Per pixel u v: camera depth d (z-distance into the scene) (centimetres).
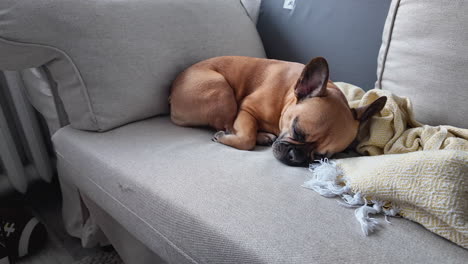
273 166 102
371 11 143
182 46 137
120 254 127
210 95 125
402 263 65
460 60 106
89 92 112
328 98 110
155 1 133
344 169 94
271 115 129
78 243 146
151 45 126
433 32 112
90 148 108
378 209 81
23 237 134
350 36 150
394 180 79
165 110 137
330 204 84
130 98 120
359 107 115
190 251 80
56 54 108
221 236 74
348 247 69
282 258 67
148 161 98
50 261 136
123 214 99
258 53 171
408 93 120
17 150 171
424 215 76
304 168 104
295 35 169
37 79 125
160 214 86
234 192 85
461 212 71
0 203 158
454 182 73
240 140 117
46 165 170
